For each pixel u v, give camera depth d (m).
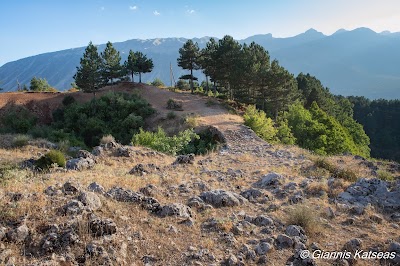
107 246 6.20
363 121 120.75
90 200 7.81
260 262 6.26
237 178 13.38
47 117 50.19
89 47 52.41
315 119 43.47
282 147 24.73
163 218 7.96
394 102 127.38
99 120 45.66
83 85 52.53
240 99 51.09
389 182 11.70
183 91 63.94
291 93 51.09
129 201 8.66
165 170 14.42
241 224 7.91
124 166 15.94
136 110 47.00
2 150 22.28
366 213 8.88
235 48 53.12
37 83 70.56
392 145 105.50
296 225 7.80
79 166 14.59
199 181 11.99
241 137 30.06
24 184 10.03
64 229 6.52
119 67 60.22
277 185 11.97
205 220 8.16
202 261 6.14
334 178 13.09
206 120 38.66
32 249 5.98
